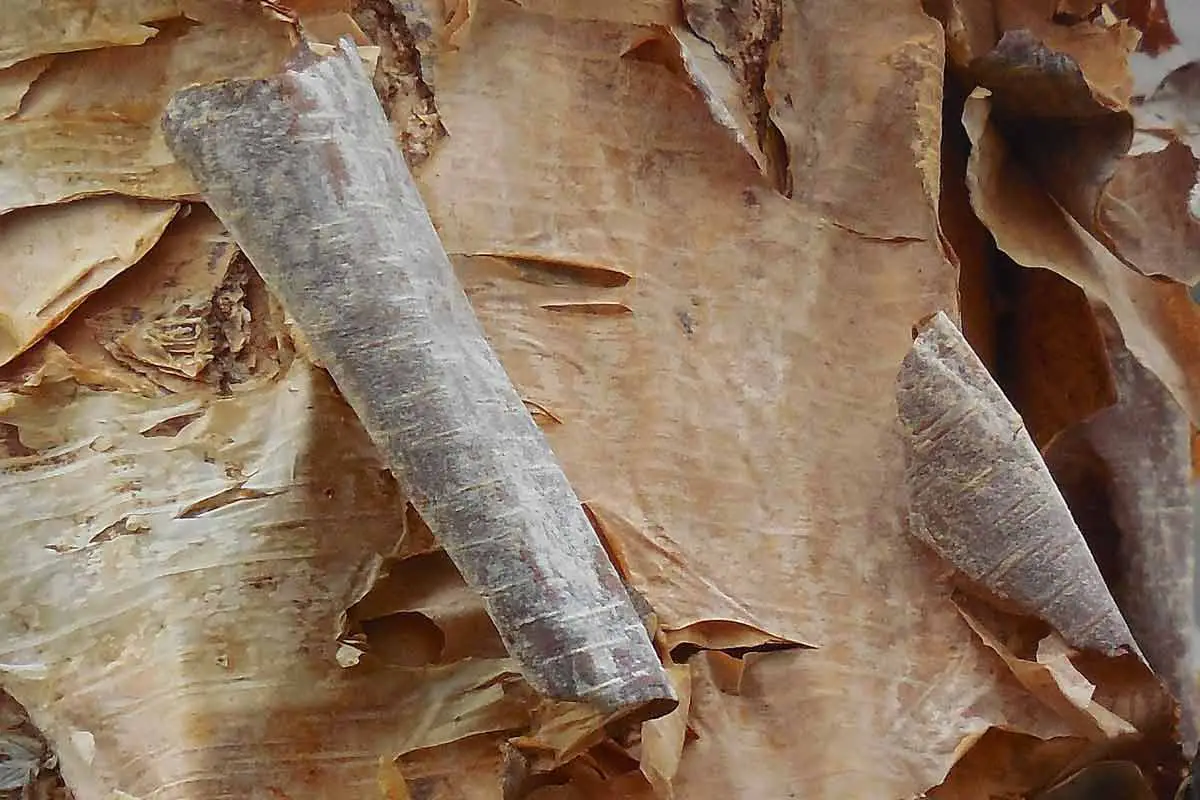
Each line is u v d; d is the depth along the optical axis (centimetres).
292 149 59
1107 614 64
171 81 64
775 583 65
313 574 63
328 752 63
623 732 62
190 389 64
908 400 64
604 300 65
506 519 60
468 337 61
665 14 65
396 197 60
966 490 64
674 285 65
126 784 63
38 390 63
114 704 63
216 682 63
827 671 65
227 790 63
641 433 65
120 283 64
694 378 65
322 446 63
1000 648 65
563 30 65
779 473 65
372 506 63
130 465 63
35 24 63
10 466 63
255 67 64
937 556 65
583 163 65
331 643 63
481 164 64
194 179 60
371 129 60
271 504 63
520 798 63
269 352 64
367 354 60
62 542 63
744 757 65
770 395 65
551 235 65
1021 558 64
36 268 63
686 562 65
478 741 63
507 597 60
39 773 64
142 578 63
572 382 65
